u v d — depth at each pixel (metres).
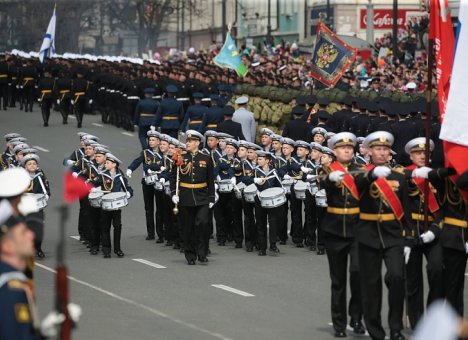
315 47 71.88
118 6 194.88
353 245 32.47
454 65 32.00
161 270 44.09
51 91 105.19
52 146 90.25
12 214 20.53
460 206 31.83
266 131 54.12
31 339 19.38
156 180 51.12
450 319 13.18
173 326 33.50
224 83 97.06
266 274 42.91
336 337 32.38
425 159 33.03
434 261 32.16
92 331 32.69
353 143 33.22
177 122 83.06
